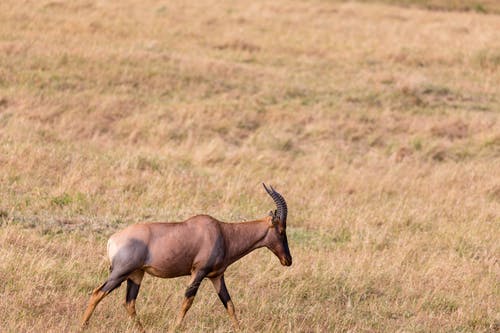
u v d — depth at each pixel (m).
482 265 46.12
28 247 40.12
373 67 97.06
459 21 125.00
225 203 53.19
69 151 60.56
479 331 37.50
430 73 96.56
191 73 84.75
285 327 35.38
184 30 104.56
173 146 67.69
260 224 34.06
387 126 77.12
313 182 60.47
